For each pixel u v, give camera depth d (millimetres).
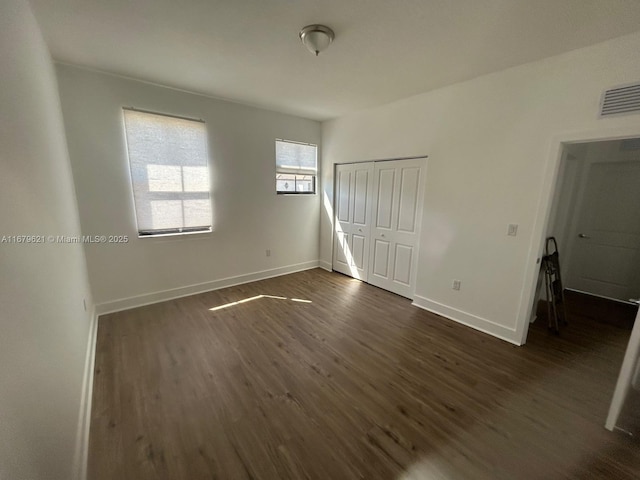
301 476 1339
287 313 3123
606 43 1907
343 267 4586
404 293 3668
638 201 3451
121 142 2850
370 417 1700
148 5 1637
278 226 4348
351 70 2510
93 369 2084
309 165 4543
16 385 765
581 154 3549
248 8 1657
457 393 1916
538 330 2828
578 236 3906
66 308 1523
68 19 1769
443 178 2982
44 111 1655
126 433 1551
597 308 3393
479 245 2752
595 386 2008
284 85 2922
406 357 2328
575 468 1406
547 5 1567
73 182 2586
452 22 1762
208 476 1331
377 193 3867
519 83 2340
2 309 731
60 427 1124
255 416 1691
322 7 1641
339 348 2445
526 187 2389
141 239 3119
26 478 755
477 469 1390
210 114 3373
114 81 2727
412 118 3221
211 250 3691
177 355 2291
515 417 1718
